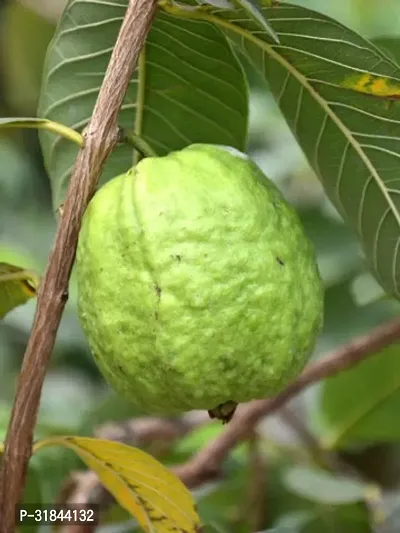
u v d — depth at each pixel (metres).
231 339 0.41
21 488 0.44
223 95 0.49
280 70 0.46
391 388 0.66
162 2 0.42
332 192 0.49
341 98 0.46
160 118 0.50
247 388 0.42
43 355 0.42
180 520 0.47
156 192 0.42
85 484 0.57
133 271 0.42
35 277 0.48
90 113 0.49
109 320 0.42
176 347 0.41
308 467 0.68
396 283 0.50
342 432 0.68
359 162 0.47
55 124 0.42
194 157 0.43
